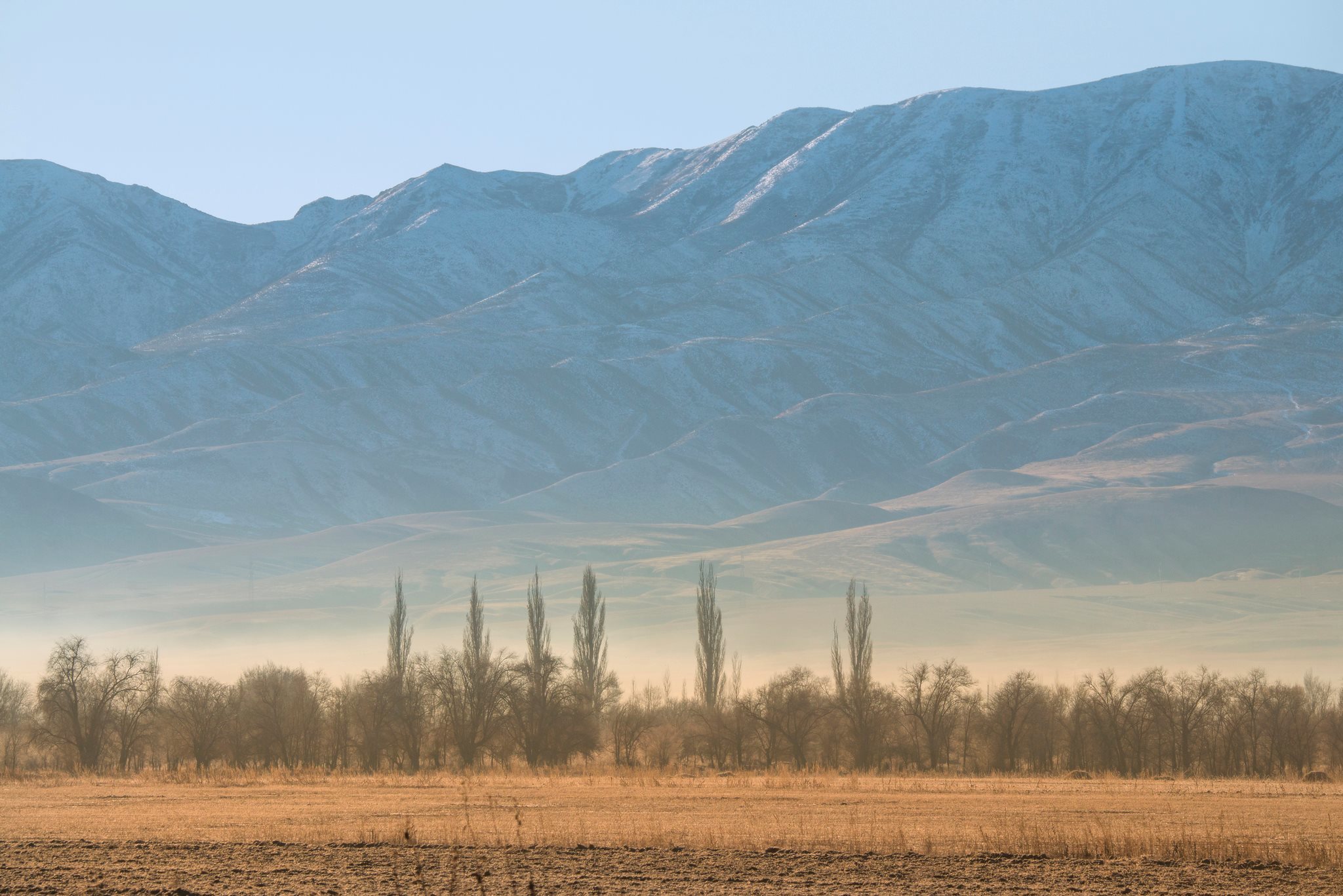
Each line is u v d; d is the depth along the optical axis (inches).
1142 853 2822.3
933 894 2443.4
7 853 2893.7
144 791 4793.3
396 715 6953.7
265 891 2459.4
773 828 3277.6
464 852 2878.9
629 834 3132.4
